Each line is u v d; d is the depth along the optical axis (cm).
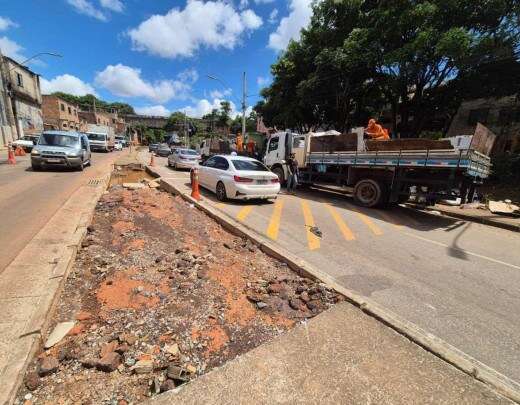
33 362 233
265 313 332
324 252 556
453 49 1208
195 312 320
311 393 221
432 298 403
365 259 535
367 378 239
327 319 319
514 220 936
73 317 295
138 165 1914
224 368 240
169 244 514
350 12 1667
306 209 933
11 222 577
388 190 991
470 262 561
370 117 2298
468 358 286
